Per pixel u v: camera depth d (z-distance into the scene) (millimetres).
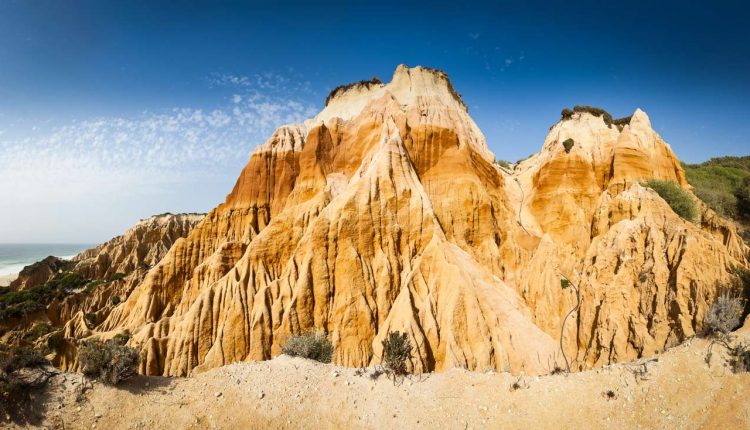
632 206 33438
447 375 16594
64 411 13422
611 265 29406
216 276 44531
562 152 43844
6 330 62750
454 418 14680
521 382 15555
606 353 26188
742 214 46812
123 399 14352
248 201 51969
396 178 39156
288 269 37250
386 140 43000
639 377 14281
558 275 34188
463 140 45031
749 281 20812
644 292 26250
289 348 19625
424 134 44406
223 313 37469
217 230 52719
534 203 43500
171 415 14305
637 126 44156
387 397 15789
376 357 29625
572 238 39594
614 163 41688
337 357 31969
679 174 43000
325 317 34031
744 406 12211
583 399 14289
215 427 14250
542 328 32500
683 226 28359
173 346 36625
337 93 58281
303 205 42812
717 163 70000
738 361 13273
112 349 15125
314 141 48438
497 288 33094
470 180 41688
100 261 98625
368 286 34594
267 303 35875
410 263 35906
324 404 15594
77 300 70500
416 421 14766
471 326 28938
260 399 15453
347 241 36062
